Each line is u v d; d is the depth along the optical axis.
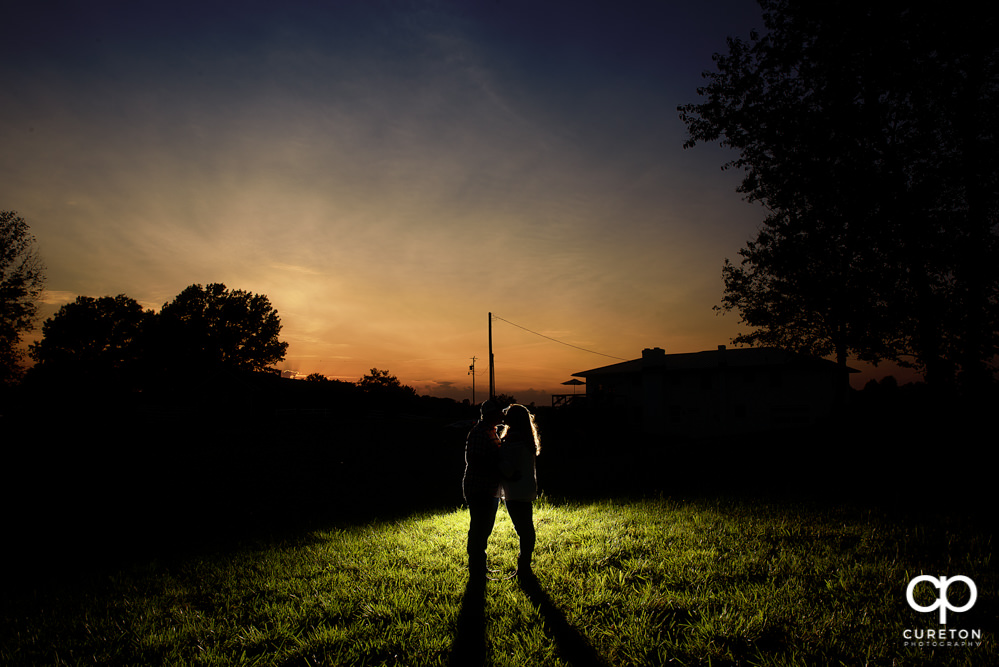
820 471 12.24
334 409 53.12
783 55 15.34
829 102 14.84
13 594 6.41
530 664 3.80
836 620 4.08
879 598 4.48
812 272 16.67
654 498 10.60
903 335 15.37
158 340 70.06
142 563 7.75
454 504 12.60
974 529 6.40
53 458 23.47
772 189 17.11
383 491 16.09
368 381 88.88
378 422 48.53
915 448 12.74
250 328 76.62
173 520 12.08
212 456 25.17
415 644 4.18
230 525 11.18
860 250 14.87
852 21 13.72
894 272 14.41
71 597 5.96
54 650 4.39
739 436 23.44
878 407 20.23
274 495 15.62
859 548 5.87
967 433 12.55
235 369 44.72
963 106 13.36
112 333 70.06
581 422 38.44
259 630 4.64
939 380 14.18
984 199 13.27
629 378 42.53
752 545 6.24
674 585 5.12
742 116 16.41
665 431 39.62
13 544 10.05
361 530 9.05
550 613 4.63
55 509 13.73
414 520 9.76
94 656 4.21
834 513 7.83
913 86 13.49
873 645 3.69
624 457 22.14
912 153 13.83
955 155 13.75
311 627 4.68
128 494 15.88
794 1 14.73
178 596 5.75
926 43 13.05
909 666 3.47
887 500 8.67
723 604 4.55
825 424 19.70
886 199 13.71
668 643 3.92
